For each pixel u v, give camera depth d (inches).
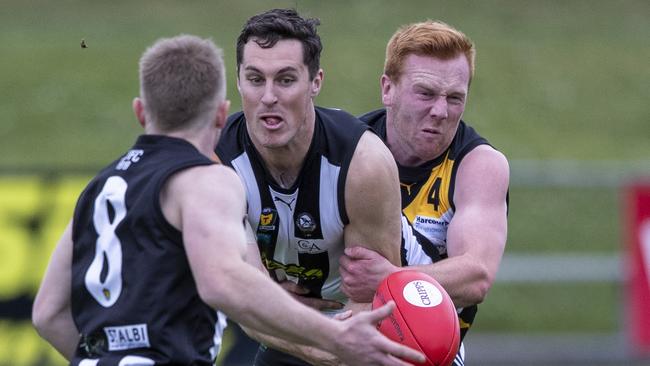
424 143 730.8
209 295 542.0
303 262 739.4
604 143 2623.0
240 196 571.5
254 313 540.7
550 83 2957.7
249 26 663.8
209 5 3437.5
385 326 652.1
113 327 570.3
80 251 598.5
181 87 582.9
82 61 2952.8
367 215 698.2
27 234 1263.5
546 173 1451.8
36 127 2568.9
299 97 662.5
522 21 3472.0
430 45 719.1
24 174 1267.2
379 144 701.9
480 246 718.5
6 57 2962.6
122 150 2474.2
